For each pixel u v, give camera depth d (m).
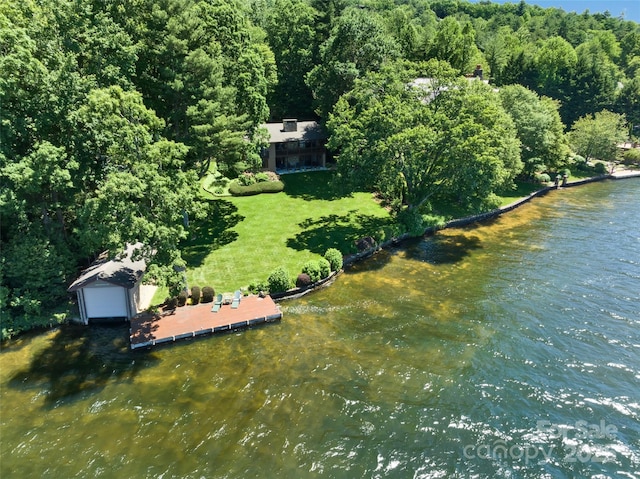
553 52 95.25
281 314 28.86
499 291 32.88
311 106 66.75
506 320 29.14
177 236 27.16
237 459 18.83
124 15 34.38
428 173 41.84
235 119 37.50
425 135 37.25
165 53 34.66
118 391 22.45
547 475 18.30
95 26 29.84
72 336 26.77
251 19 79.62
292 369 24.30
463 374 24.08
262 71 43.91
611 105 83.00
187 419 20.83
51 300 28.17
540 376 24.00
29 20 27.73
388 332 27.77
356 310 30.20
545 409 21.73
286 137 57.81
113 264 28.55
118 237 25.00
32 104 26.33
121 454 18.94
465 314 29.80
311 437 20.02
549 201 57.00
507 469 18.55
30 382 22.92
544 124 58.44
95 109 26.00
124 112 27.53
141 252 26.45
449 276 35.31
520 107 59.34
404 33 81.19
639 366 24.78
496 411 21.58
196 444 19.52
